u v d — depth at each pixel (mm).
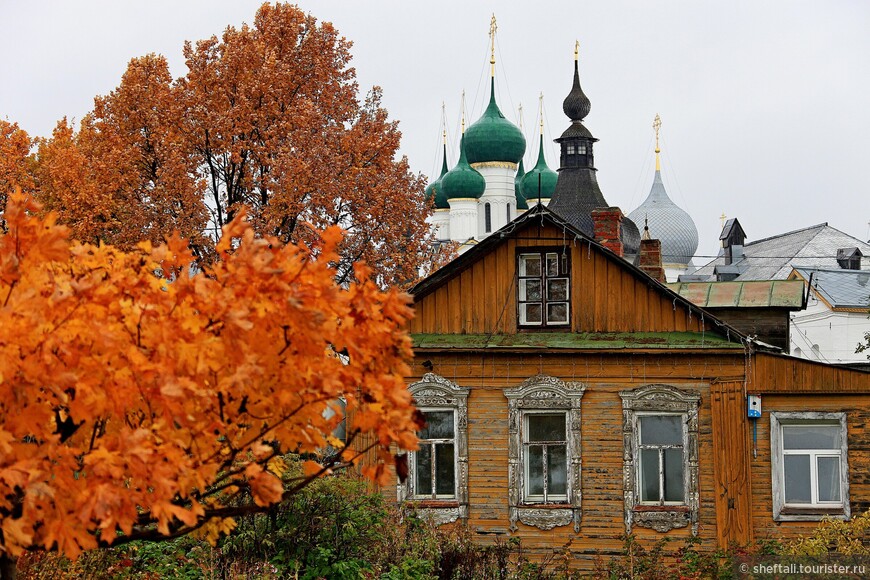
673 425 26984
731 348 26531
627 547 25625
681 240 146000
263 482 9297
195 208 41344
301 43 46125
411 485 27391
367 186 44938
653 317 27328
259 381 9398
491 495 27188
